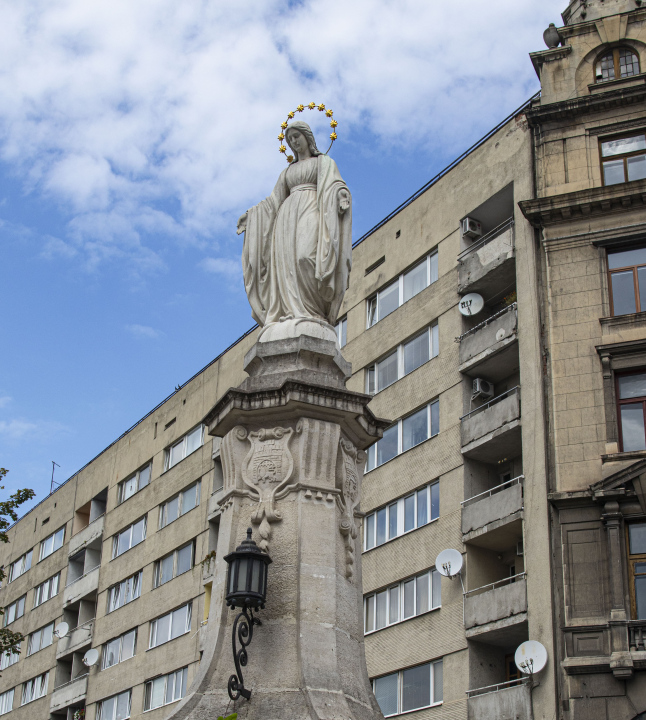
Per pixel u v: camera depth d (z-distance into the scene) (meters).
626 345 24.97
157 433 44.12
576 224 27.02
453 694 25.64
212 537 38.19
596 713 21.91
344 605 9.96
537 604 23.75
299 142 12.00
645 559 22.89
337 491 10.25
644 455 23.91
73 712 44.97
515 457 27.72
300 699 9.08
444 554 26.38
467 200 30.56
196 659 36.50
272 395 10.39
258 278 11.68
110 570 44.22
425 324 30.75
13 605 53.44
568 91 28.72
